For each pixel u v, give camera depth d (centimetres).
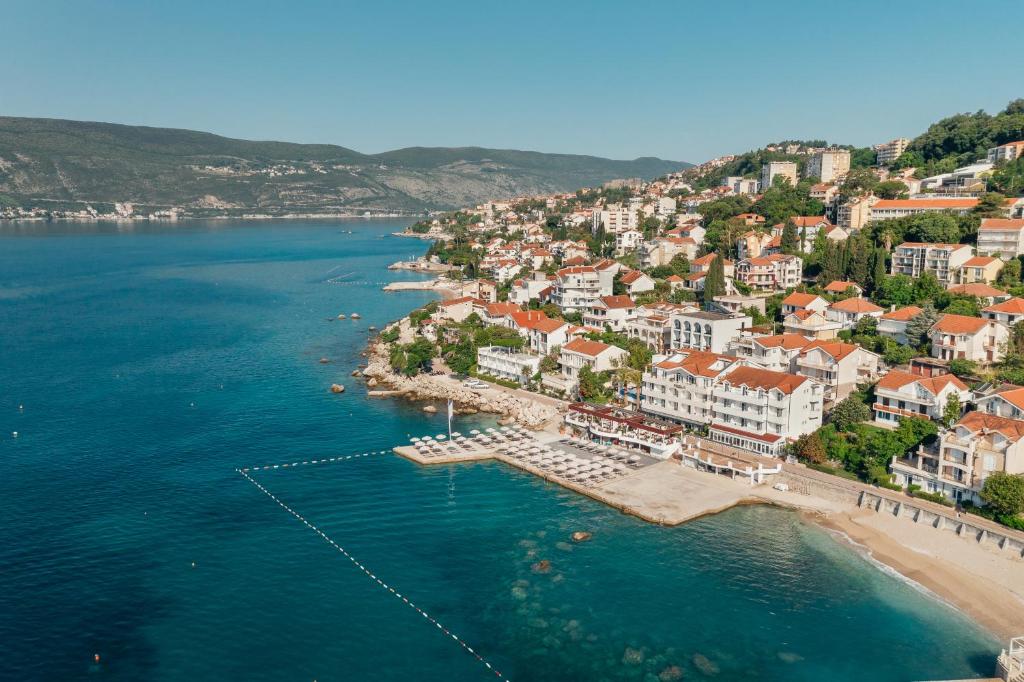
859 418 14350
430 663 8656
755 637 9112
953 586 10069
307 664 8606
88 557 10888
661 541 11481
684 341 19612
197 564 10744
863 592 10025
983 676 8369
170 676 8375
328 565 10781
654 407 16462
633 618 9506
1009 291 19062
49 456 14788
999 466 11319
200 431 16388
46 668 8469
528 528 11956
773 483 13388
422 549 11256
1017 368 15025
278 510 12544
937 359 16212
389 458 15000
